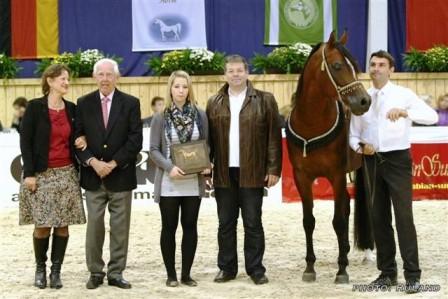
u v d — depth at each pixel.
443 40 16.64
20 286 6.52
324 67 6.14
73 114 6.47
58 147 6.34
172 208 6.45
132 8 16.67
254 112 6.54
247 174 6.52
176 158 6.32
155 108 12.65
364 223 7.39
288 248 8.28
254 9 16.84
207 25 16.86
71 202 6.36
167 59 15.30
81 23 16.80
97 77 6.45
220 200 6.71
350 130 6.41
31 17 16.73
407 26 16.64
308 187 6.70
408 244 6.08
